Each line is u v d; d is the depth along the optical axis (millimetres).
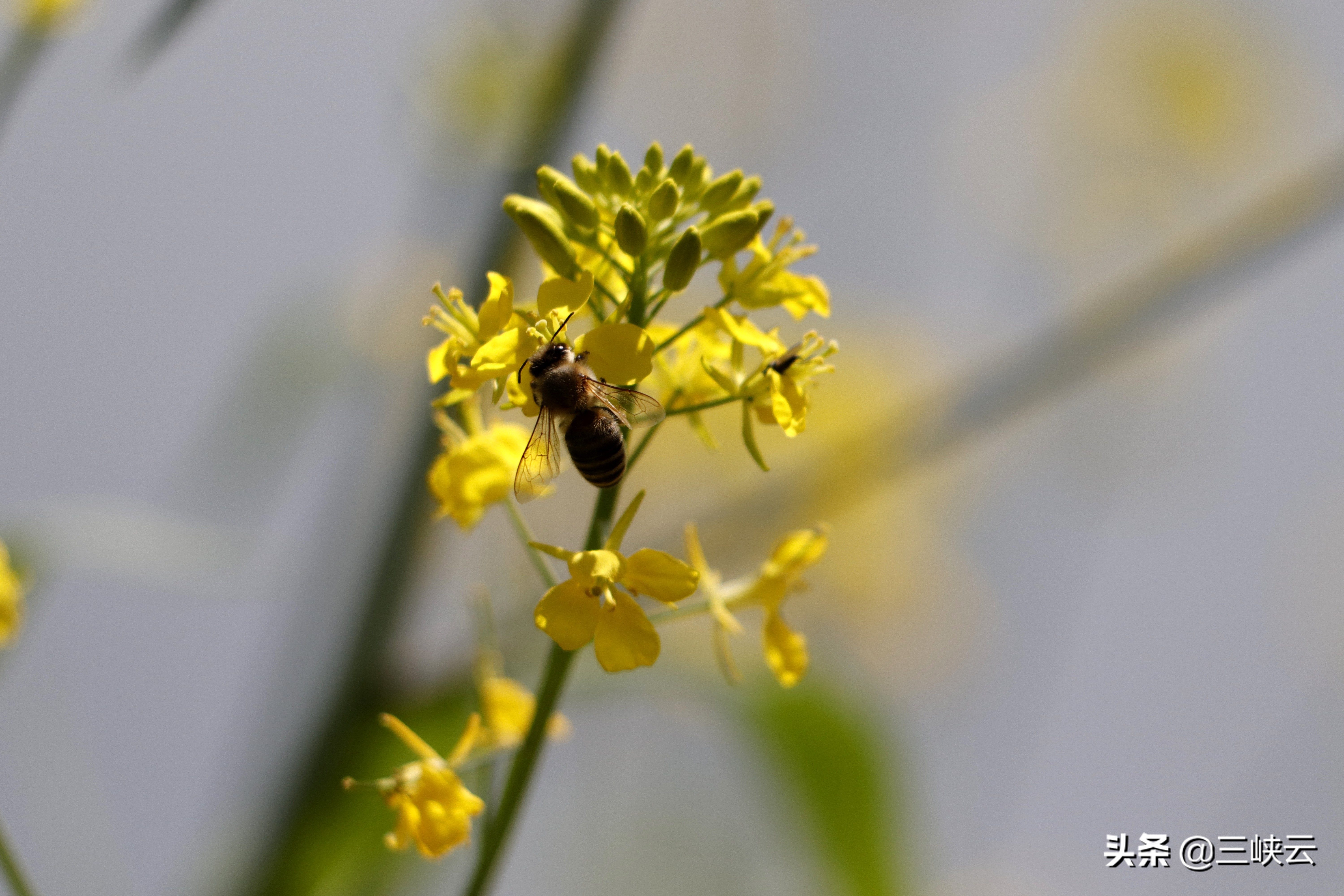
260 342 503
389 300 508
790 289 455
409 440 483
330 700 480
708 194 454
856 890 489
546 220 449
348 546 489
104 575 482
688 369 458
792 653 458
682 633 551
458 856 495
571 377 469
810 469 502
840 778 491
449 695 482
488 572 502
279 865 478
